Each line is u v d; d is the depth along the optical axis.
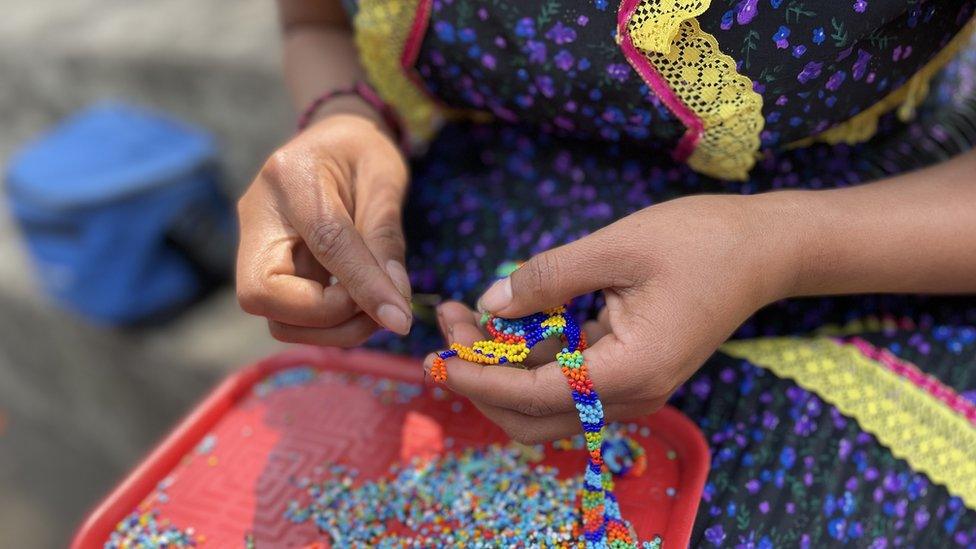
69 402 1.53
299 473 0.58
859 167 0.60
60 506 1.52
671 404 0.58
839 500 0.54
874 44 0.53
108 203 1.22
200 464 0.59
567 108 0.59
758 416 0.56
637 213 0.52
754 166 0.59
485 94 0.61
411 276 0.65
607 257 0.50
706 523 0.53
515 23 0.56
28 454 1.62
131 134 1.33
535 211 0.63
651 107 0.56
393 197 0.59
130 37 1.47
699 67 0.53
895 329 0.58
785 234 0.51
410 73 0.63
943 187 0.54
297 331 0.56
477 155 0.66
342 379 0.63
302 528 0.55
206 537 0.55
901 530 0.54
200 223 1.29
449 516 0.55
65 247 1.27
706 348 0.51
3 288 1.45
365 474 0.57
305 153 0.57
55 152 1.31
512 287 0.52
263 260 0.54
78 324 1.37
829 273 0.53
